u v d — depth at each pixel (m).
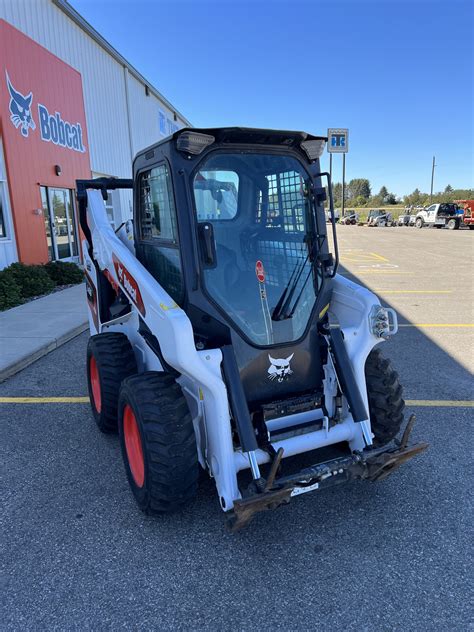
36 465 3.66
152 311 2.86
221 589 2.45
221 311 2.78
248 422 2.66
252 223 2.96
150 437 2.67
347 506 3.12
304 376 3.05
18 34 10.57
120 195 17.08
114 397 3.78
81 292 10.40
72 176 13.38
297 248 3.08
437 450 3.81
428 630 2.20
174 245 2.89
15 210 10.59
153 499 2.76
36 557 2.69
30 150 11.15
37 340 6.65
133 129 18.89
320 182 3.13
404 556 2.67
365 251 20.89
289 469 3.37
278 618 2.28
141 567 2.61
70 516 3.05
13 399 4.93
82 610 2.33
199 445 2.89
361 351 3.11
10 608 2.35
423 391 5.04
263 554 2.69
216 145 2.75
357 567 2.59
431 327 7.69
